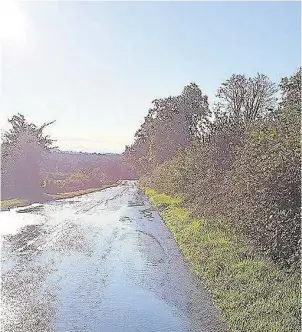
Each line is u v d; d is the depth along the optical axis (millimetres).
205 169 23156
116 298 11812
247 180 14062
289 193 11727
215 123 22359
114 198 47312
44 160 50375
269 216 12391
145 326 9820
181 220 23141
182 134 59906
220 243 15453
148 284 12953
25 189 46281
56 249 18406
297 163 11539
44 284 13227
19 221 27000
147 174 72625
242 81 35812
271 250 12320
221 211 18766
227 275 12117
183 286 12430
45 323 10094
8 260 16391
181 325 9703
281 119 13758
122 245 19109
